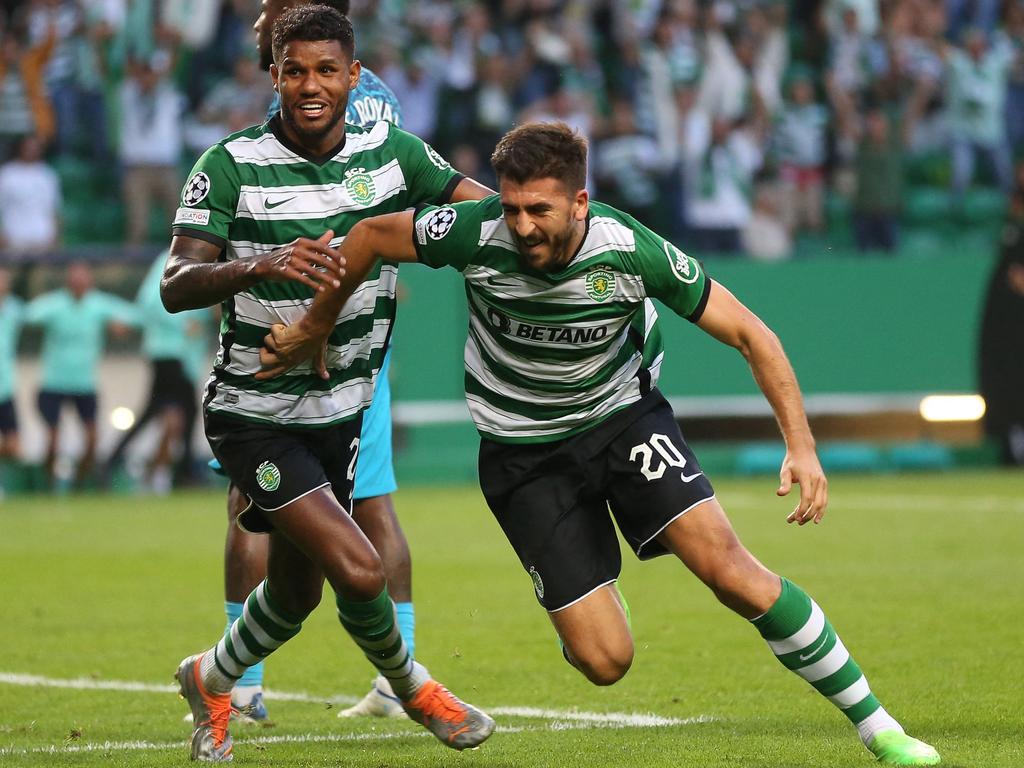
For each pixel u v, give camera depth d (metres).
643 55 65.81
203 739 16.91
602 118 67.00
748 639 25.47
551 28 66.62
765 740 17.50
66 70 63.72
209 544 41.22
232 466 16.73
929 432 63.31
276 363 16.20
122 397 56.12
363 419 18.56
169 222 61.69
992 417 62.56
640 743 17.48
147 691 22.16
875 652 23.58
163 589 33.22
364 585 15.91
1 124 63.47
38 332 55.38
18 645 26.31
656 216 64.00
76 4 63.44
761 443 62.53
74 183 63.66
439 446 58.50
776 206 65.50
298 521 16.14
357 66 17.00
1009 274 62.28
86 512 49.97
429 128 63.31
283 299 16.50
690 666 23.09
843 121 68.69
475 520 45.84
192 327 56.09
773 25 69.06
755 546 38.22
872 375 61.44
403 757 16.95
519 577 33.97
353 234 15.94
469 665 23.61
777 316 60.69
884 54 70.81
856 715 15.69
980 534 40.19
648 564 36.16
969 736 17.45
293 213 16.64
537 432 16.39
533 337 15.80
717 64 65.00
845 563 34.81
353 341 16.89
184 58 63.59
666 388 59.75
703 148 64.00
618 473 16.31
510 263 15.45
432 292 58.00
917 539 39.31
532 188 14.60
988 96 70.56
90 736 18.75
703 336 60.00
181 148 63.59
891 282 61.59
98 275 55.75
